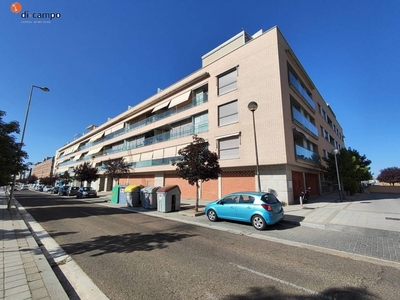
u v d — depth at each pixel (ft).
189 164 37.96
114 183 113.80
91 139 145.28
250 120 51.75
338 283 11.80
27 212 41.42
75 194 96.99
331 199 57.06
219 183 58.29
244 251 17.39
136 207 49.52
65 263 14.90
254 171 51.29
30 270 13.15
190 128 69.05
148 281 12.05
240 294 10.57
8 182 40.57
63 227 27.22
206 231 24.88
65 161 204.23
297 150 51.96
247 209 26.40
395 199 56.54
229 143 55.93
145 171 84.17
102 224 29.22
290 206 43.06
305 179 59.62
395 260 15.24
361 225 25.35
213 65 63.21
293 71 60.39
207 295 10.47
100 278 12.51
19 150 40.55
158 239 21.20
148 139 88.58
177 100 73.36
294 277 12.54
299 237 21.77
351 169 58.70
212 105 61.31
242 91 54.54
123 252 17.16
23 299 9.79
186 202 56.49
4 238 21.04
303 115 65.98
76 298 10.39
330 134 101.40
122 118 112.37
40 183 205.98
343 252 17.13
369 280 12.20
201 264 14.52
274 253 16.93
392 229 23.44
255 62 52.95
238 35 63.93
